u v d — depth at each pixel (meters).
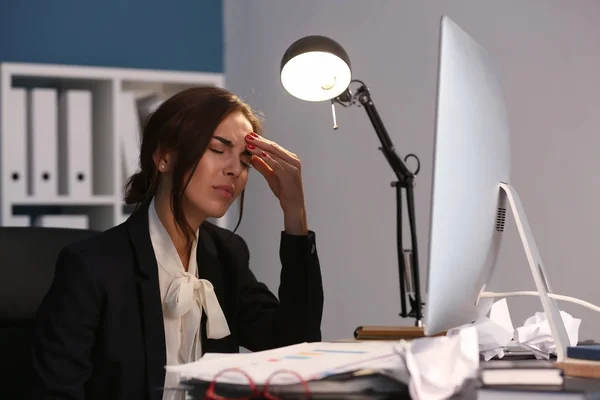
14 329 1.91
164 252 1.72
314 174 3.64
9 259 1.94
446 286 1.15
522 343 1.39
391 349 1.18
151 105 3.75
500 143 1.38
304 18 3.69
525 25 2.74
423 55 3.11
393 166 2.21
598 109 2.50
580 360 1.20
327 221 3.57
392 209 3.21
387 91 3.29
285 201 1.82
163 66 4.26
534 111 2.71
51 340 1.57
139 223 1.72
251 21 4.08
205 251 1.87
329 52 1.97
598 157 2.49
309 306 1.80
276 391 0.95
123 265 1.64
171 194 1.70
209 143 1.69
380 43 3.31
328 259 3.56
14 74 3.53
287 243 1.81
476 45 1.33
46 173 3.56
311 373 0.99
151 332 1.61
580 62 2.56
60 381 1.54
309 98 2.06
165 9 4.27
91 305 1.59
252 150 1.74
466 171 1.19
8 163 3.50
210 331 1.74
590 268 2.50
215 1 4.36
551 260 2.63
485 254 1.31
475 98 1.25
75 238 2.04
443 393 0.94
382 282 3.25
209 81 3.88
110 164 3.68
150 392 1.57
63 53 4.07
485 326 1.33
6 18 3.97
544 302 1.26
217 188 1.69
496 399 0.94
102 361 1.58
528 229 1.33
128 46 4.19
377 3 3.32
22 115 3.54
